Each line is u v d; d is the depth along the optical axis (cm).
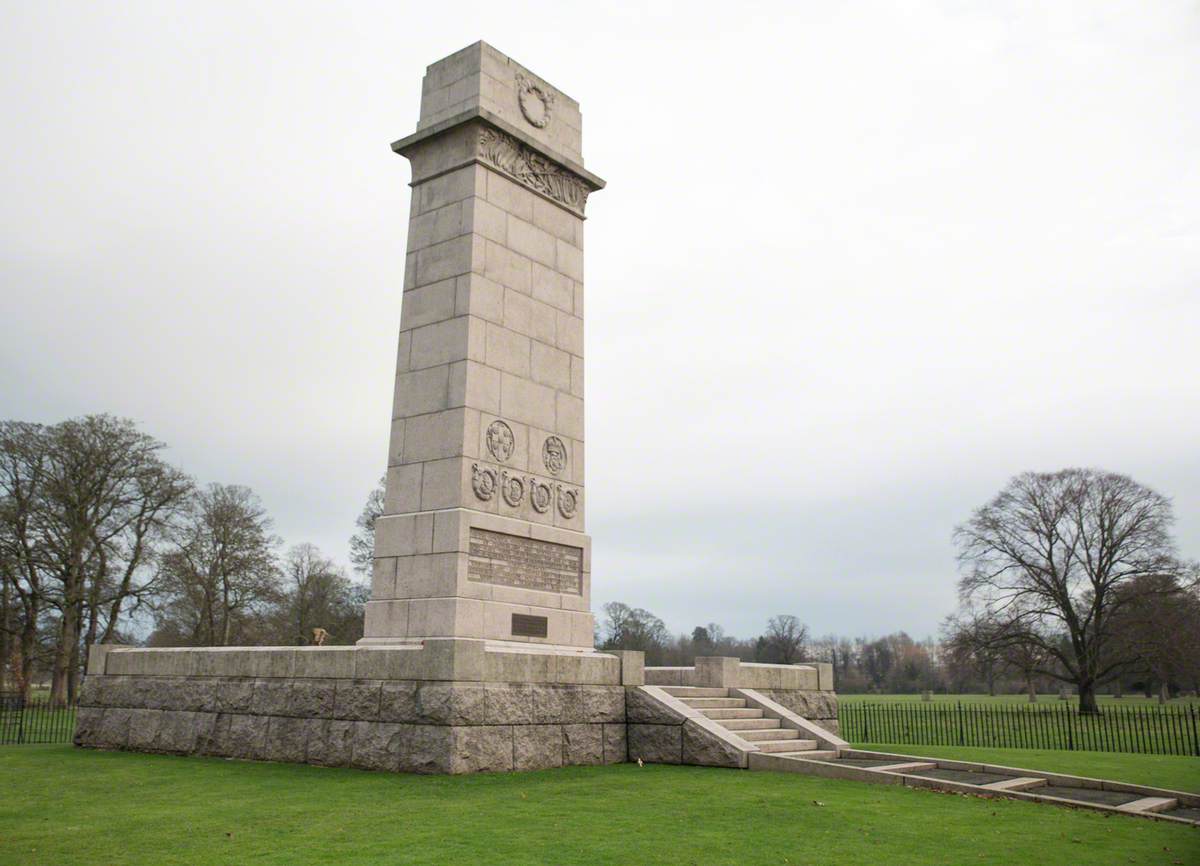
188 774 1645
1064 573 5353
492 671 1670
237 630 6028
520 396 2031
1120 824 1300
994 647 5403
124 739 2133
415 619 1845
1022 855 1070
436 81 2177
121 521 5041
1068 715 4109
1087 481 5366
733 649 11144
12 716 3806
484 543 1878
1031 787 1670
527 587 1952
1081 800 1547
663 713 1853
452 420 1914
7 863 981
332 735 1742
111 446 4959
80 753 2053
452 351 1955
